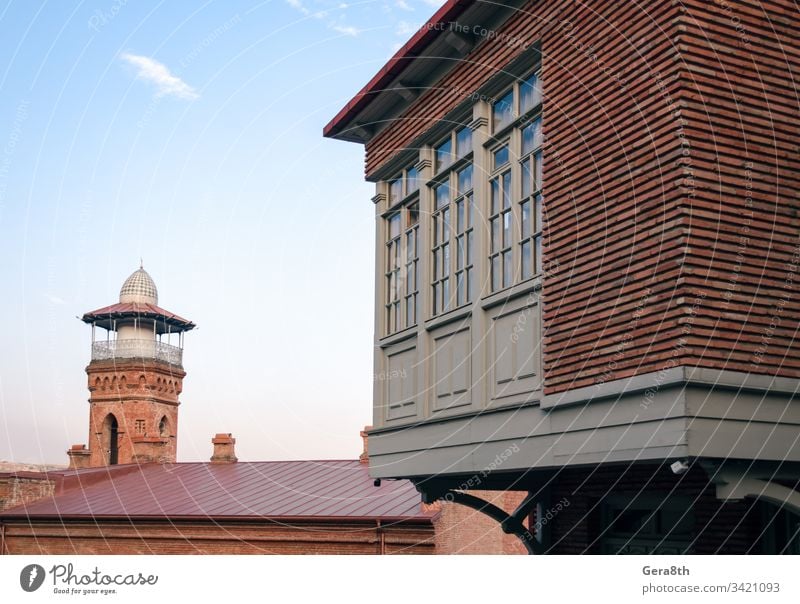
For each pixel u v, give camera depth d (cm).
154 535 2975
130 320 5719
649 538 1315
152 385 5688
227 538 2838
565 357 1084
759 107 995
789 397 966
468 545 2358
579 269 1072
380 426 1525
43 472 3575
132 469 3722
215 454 3703
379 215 1603
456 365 1337
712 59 977
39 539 3219
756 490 953
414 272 1495
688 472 1230
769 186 984
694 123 952
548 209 1136
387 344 1538
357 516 2591
